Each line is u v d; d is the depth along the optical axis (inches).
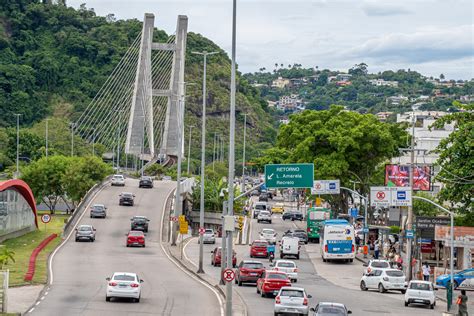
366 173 5275.6
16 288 2326.5
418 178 3572.8
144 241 3905.0
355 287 2869.1
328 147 5290.4
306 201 7081.7
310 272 3344.0
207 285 2613.2
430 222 3312.0
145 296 2261.3
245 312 1994.3
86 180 5728.3
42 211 6023.6
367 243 4441.4
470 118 3516.2
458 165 3395.7
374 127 5137.8
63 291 2285.9
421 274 3161.9
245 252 4060.0
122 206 5260.8
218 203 6077.8
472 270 3061.0
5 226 3725.4
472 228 3179.1
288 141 5575.8
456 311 2324.1
